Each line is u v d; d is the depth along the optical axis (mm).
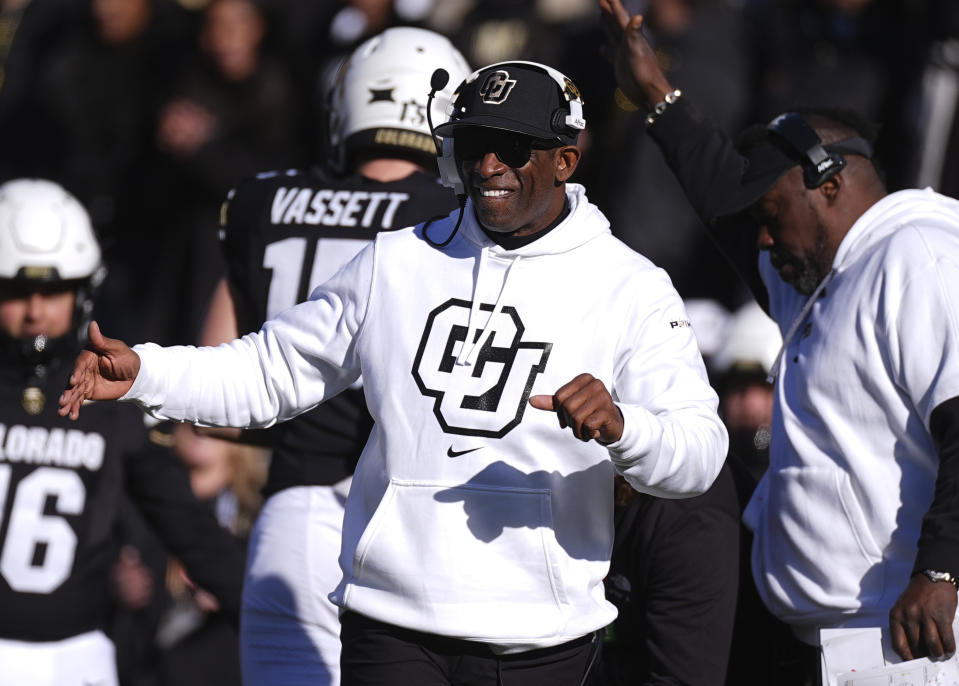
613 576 14484
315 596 15938
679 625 14133
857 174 15516
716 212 16406
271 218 16750
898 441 14422
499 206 12539
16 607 17047
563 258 12750
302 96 31812
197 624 21766
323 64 31906
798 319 15383
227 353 13102
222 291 17406
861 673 14180
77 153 32062
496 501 12406
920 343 14141
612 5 17719
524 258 12719
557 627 12438
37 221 17719
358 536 12797
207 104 30984
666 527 14180
